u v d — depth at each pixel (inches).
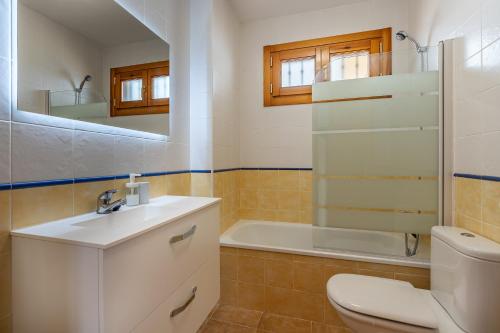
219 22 79.9
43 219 34.9
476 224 45.4
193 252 43.5
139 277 30.4
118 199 48.5
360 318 43.0
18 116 32.0
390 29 83.3
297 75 93.7
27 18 33.4
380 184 64.3
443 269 43.8
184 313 40.8
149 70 57.9
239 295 69.5
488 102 41.3
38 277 29.1
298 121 93.4
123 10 50.0
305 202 92.7
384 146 63.7
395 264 57.8
